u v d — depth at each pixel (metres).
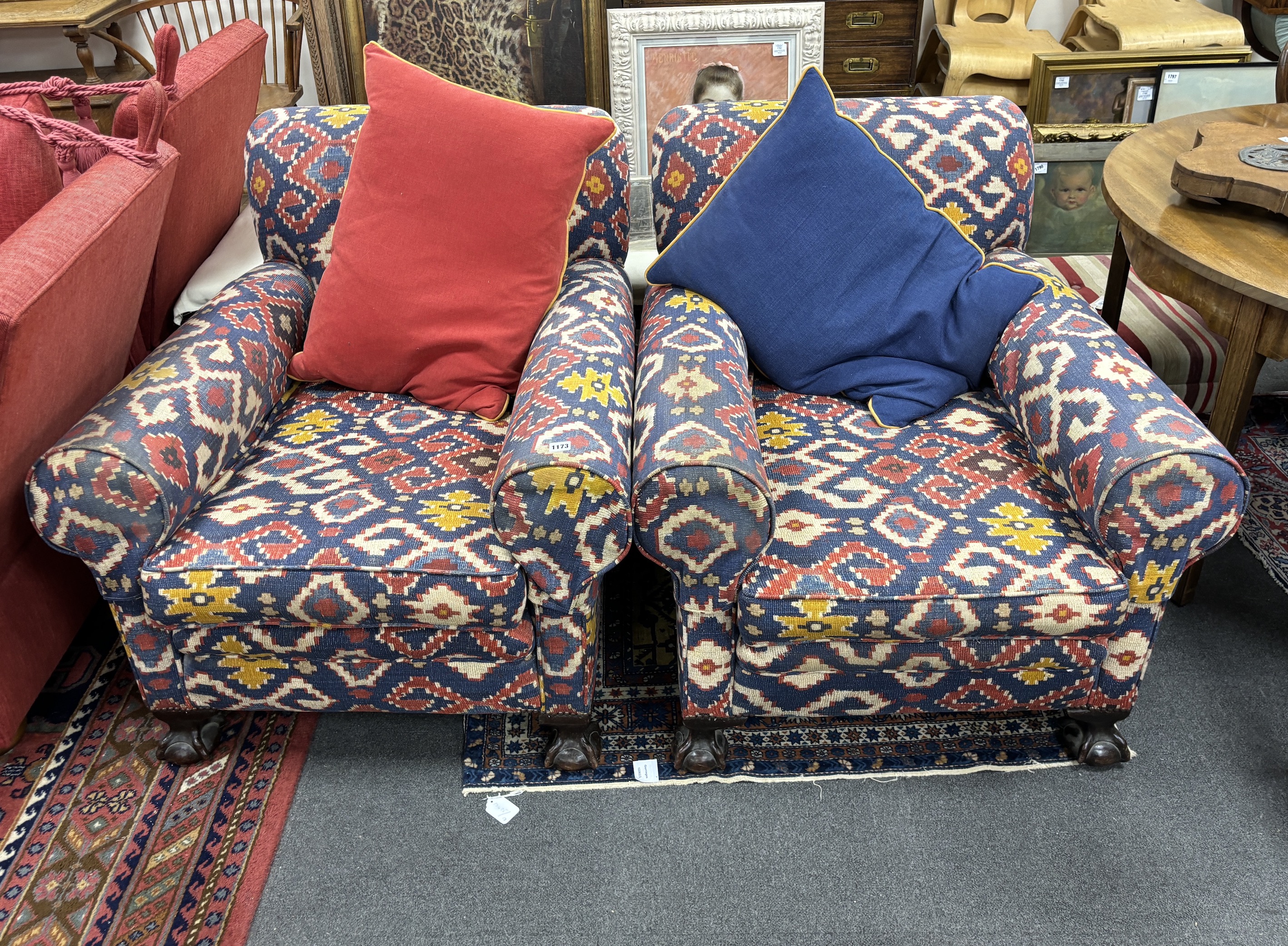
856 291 1.70
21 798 1.59
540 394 1.45
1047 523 1.43
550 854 1.48
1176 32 2.91
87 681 1.82
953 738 1.64
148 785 1.61
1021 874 1.43
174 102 1.83
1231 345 1.58
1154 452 1.28
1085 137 2.73
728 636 1.44
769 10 3.01
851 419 1.70
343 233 1.72
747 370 1.61
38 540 1.64
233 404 1.56
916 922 1.37
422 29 3.08
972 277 1.71
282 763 1.64
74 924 1.39
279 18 3.61
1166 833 1.48
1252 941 1.32
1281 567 1.99
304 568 1.35
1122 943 1.33
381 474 1.54
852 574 1.35
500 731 1.69
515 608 1.37
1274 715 1.67
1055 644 1.41
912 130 1.80
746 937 1.35
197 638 1.46
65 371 1.51
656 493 1.29
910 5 3.06
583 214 1.88
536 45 3.07
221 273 2.18
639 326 2.38
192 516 1.45
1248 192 1.64
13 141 1.57
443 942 1.36
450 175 1.66
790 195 1.68
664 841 1.49
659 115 3.15
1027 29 3.32
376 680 1.50
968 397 1.77
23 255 1.38
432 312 1.69
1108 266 2.57
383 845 1.50
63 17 2.90
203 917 1.40
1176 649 1.81
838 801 1.55
